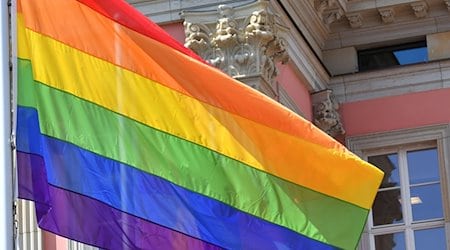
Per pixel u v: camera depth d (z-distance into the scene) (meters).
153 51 12.59
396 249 21.97
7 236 10.87
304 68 20.86
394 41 22.38
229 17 18.38
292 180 12.39
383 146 22.06
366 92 22.16
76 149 12.33
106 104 12.46
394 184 22.12
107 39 12.57
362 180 12.30
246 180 12.43
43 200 12.20
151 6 18.81
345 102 22.19
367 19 22.23
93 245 12.20
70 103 12.41
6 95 11.24
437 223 21.84
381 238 22.02
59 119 12.36
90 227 12.21
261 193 12.39
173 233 12.30
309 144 12.38
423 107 22.02
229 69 18.22
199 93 12.55
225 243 12.31
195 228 12.35
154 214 12.31
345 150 12.32
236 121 12.50
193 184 12.41
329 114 21.45
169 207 12.34
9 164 11.05
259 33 18.16
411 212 22.00
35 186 12.21
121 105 12.49
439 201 21.94
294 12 20.48
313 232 12.30
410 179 22.09
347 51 22.36
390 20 22.20
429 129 21.92
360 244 21.88
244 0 18.47
